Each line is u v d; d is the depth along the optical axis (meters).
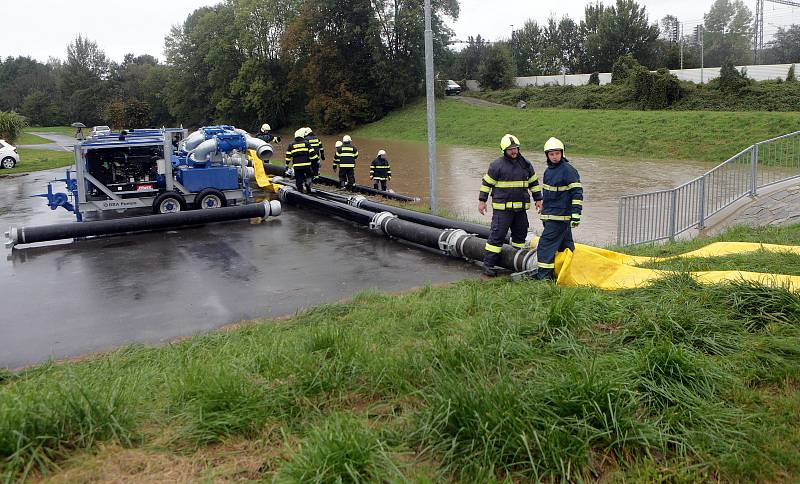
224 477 3.36
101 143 13.21
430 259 9.97
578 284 7.26
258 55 63.41
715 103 37.19
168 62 72.88
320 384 4.30
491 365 4.52
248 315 7.38
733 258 7.60
